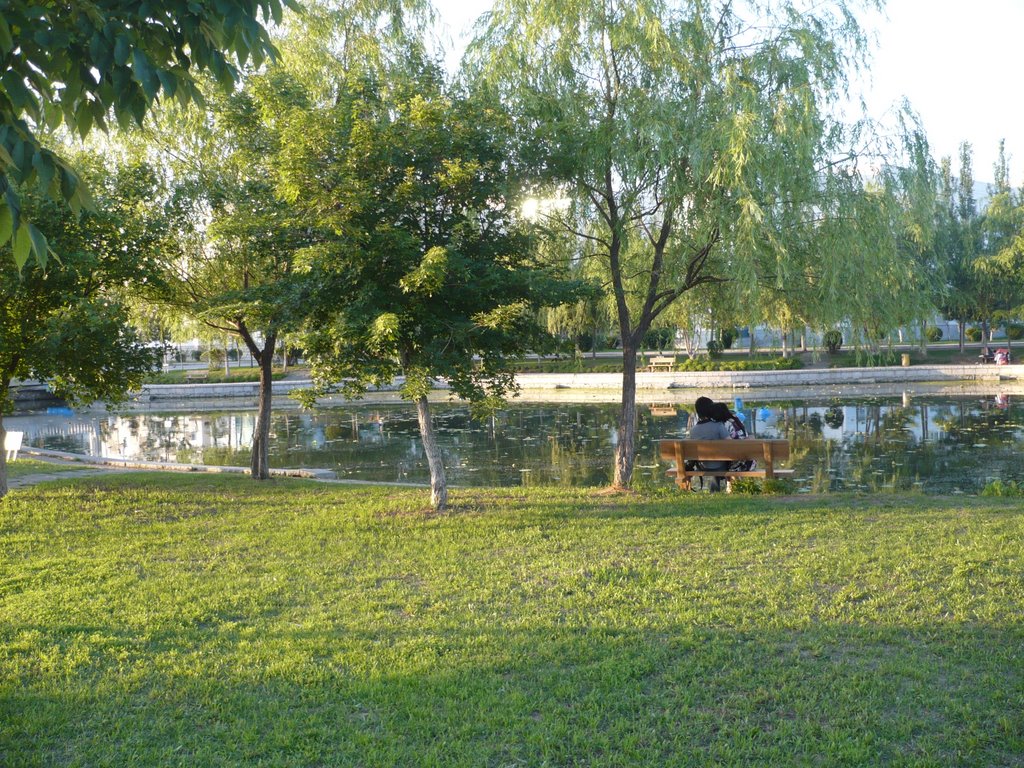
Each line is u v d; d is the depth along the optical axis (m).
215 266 15.27
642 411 31.56
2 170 3.35
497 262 11.48
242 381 48.66
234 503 12.65
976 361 44.91
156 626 6.54
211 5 4.11
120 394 14.01
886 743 4.42
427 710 4.93
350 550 9.11
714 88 11.61
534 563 8.18
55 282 12.30
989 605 6.33
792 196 11.39
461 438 24.70
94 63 3.81
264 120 11.27
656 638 5.98
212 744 4.63
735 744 4.46
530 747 4.51
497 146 10.99
